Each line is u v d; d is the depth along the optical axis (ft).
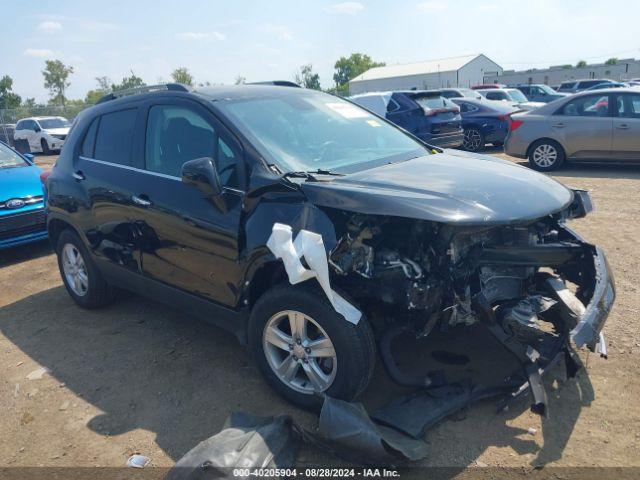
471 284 10.47
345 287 10.39
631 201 26.11
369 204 9.64
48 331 15.85
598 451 9.46
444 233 9.89
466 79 217.77
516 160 42.47
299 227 10.19
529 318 10.11
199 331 15.19
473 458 9.49
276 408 11.29
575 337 9.25
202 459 8.86
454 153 14.52
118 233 14.38
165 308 16.94
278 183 10.66
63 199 16.07
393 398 11.22
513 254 10.62
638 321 13.78
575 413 10.47
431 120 40.32
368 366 10.03
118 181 14.17
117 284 15.49
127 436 10.80
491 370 11.99
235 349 13.97
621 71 207.31
